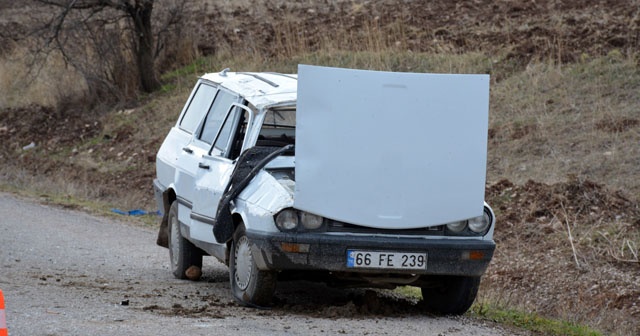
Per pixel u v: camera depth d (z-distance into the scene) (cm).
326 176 1157
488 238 1206
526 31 3262
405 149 1173
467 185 1188
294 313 1198
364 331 1088
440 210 1181
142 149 3288
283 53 3600
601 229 2005
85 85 3844
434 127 1180
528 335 1193
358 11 3853
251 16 4075
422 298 1417
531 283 1833
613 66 2848
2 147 3628
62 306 1166
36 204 2559
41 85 3934
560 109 2695
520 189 2244
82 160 3341
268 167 1262
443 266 1176
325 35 3631
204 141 1469
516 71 3030
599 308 1700
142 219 2395
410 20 3631
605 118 2572
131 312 1148
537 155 2484
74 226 2180
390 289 1363
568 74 2878
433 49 3291
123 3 3612
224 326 1075
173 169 1539
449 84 1183
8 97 3984
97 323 1053
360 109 1166
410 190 1173
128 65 3769
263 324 1100
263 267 1176
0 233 1983
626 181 2236
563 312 1620
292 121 1348
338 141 1161
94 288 1370
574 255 1881
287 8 4078
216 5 4228
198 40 3888
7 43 4259
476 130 1191
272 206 1169
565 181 2267
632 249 1888
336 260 1155
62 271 1566
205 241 1348
